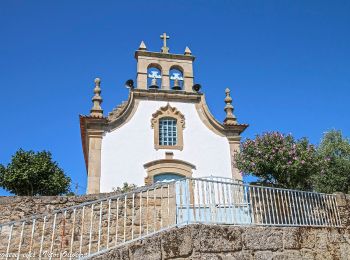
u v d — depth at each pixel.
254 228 8.23
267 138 12.20
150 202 9.76
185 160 17.67
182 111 18.75
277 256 8.28
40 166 17.89
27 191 17.72
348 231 10.20
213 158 17.98
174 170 17.27
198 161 17.80
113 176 16.55
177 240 7.04
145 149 17.47
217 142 18.38
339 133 18.23
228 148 18.36
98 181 16.27
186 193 7.95
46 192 18.12
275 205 9.22
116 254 6.41
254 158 11.89
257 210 8.90
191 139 18.20
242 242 7.88
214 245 7.43
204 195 8.20
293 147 11.77
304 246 8.97
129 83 18.69
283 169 11.49
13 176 17.33
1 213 9.10
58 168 18.67
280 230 8.67
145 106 18.39
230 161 18.08
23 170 17.64
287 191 9.66
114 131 17.42
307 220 9.62
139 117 18.05
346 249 9.84
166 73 19.80
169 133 18.31
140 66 19.62
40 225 9.12
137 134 17.67
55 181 17.89
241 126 18.73
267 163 11.64
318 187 16.59
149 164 17.09
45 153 18.77
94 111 17.62
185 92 19.06
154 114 18.23
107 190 16.19
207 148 18.16
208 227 7.53
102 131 17.20
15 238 8.91
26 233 9.00
